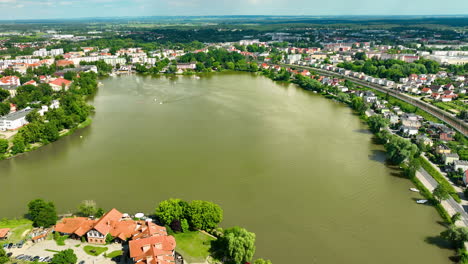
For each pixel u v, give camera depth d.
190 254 149.75
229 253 145.62
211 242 158.25
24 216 179.12
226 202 191.25
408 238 165.12
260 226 171.62
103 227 156.38
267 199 194.88
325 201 194.38
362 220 178.25
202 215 163.38
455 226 160.25
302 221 176.25
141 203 189.75
